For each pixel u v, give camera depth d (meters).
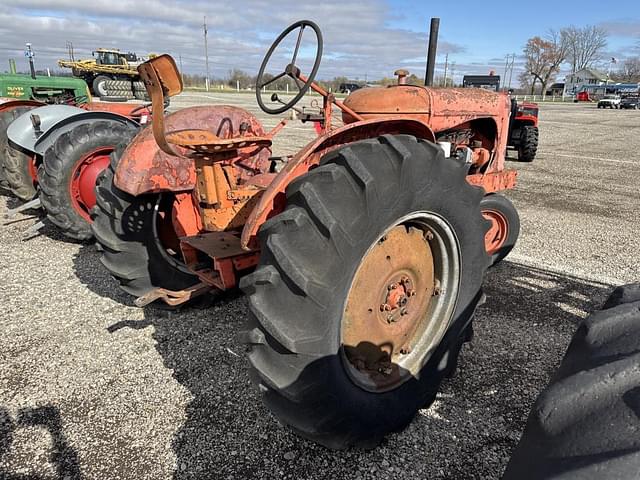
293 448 2.03
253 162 3.09
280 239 1.55
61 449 2.02
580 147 12.44
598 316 1.13
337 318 1.65
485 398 2.35
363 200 1.62
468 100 3.20
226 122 3.11
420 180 1.81
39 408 2.27
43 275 3.83
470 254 2.18
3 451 2.01
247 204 2.31
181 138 2.10
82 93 8.18
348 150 1.64
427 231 2.08
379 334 2.02
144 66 1.70
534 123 9.55
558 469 0.79
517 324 3.05
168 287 3.13
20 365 2.61
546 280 3.76
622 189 7.32
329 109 2.38
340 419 1.75
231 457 1.98
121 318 3.13
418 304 2.18
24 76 7.74
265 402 1.72
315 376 1.62
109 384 2.45
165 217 3.19
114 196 2.90
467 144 3.59
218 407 2.28
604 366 0.91
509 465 0.94
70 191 4.33
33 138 4.93
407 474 1.90
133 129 4.71
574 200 6.57
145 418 2.21
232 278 2.39
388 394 1.98
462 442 2.07
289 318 1.57
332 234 1.55
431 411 2.26
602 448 0.77
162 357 2.69
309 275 1.55
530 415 0.95
